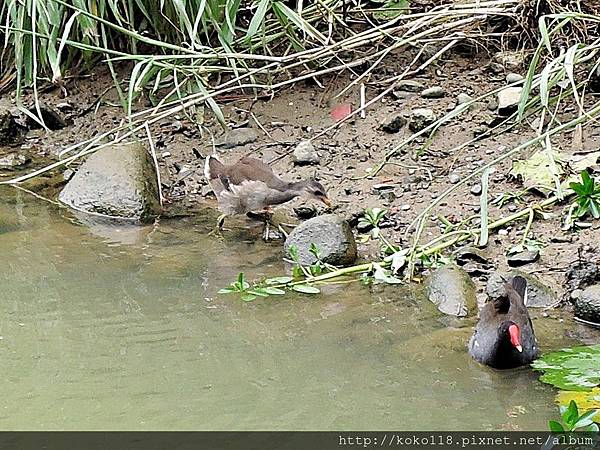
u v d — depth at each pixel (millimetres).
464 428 5828
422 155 9930
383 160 9469
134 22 11773
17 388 6359
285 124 10836
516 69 10969
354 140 10359
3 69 12461
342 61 10586
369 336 7098
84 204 9656
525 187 9102
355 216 9117
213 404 6121
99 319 7422
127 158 9797
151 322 7363
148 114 11164
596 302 7258
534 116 10086
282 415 5992
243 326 7289
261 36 10648
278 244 8867
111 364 6684
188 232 9188
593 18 8469
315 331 7191
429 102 10664
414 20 11039
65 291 7941
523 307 6723
